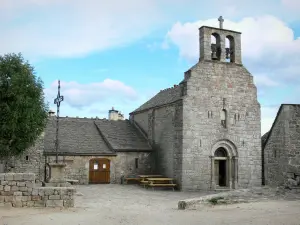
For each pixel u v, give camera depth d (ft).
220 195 59.98
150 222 44.96
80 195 78.28
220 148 100.89
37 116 80.28
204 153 96.73
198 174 95.40
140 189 94.79
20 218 46.39
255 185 101.55
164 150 105.29
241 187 99.66
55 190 55.98
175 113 99.19
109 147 109.19
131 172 108.78
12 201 53.78
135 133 120.37
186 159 94.48
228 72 102.42
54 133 110.22
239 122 102.06
